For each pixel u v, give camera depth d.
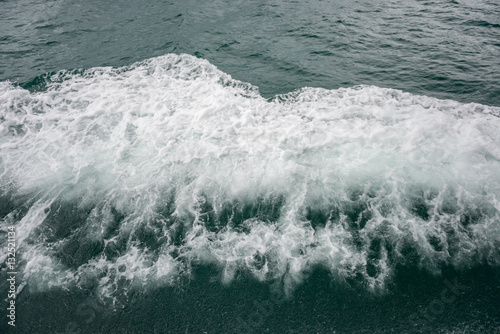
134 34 15.56
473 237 6.28
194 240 6.52
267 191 7.39
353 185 7.41
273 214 6.93
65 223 7.06
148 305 5.58
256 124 9.28
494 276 5.71
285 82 11.43
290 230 6.60
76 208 7.35
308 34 14.84
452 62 12.15
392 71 11.84
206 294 5.67
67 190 7.76
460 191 7.11
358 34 14.59
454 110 9.44
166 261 6.19
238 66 12.51
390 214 6.77
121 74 12.09
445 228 6.45
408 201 6.99
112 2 19.64
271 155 8.24
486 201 6.87
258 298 5.59
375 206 6.94
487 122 8.77
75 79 11.95
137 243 6.55
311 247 6.27
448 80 11.12
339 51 13.34
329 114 9.52
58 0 20.14
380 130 8.74
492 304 5.34
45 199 7.60
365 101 10.02
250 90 10.98
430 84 10.99
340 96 10.41
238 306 5.50
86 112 10.14
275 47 13.89
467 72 11.49
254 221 6.82
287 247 6.30
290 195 7.28
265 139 8.73
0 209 7.43
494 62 12.00
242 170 7.88
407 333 5.07
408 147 8.20
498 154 7.85
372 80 11.37
